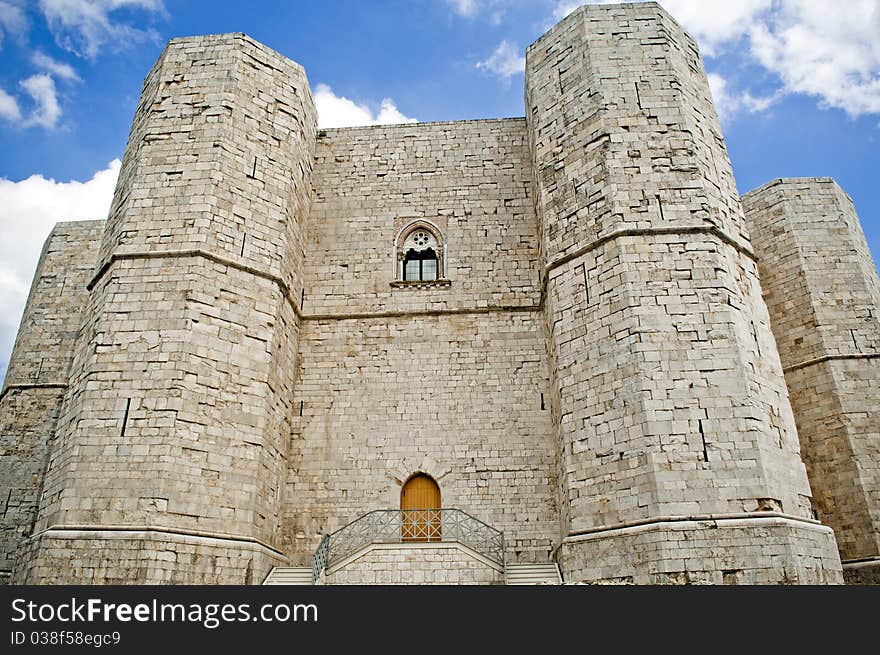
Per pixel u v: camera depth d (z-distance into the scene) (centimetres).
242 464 1806
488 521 2019
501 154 2541
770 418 1716
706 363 1716
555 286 1994
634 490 1631
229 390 1850
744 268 1936
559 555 1805
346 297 2353
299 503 2072
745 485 1583
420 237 2462
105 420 1722
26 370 2583
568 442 1811
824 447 2241
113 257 1930
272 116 2258
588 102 2097
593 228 1945
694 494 1583
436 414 2167
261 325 1983
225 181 2052
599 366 1806
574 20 2255
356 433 2158
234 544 1702
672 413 1666
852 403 2241
